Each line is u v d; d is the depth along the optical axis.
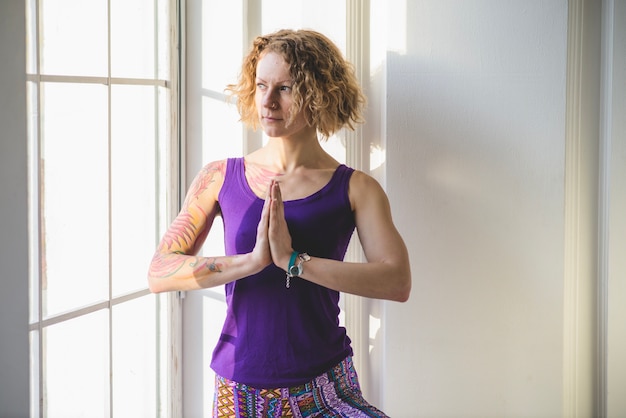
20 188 1.50
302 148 1.93
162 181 2.35
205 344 2.50
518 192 2.39
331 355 1.88
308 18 2.39
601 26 2.45
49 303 1.88
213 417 1.88
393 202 2.39
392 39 2.35
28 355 1.53
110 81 2.08
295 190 1.89
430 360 2.43
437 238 2.40
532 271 2.41
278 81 1.85
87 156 2.00
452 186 2.39
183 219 1.93
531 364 2.44
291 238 1.85
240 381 1.83
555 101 2.37
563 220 2.39
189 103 2.43
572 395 2.49
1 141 1.48
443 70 2.36
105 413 2.13
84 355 2.03
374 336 2.47
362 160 2.44
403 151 2.38
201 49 2.41
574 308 2.47
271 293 1.83
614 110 2.44
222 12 2.38
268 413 1.82
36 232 1.81
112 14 2.07
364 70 2.42
